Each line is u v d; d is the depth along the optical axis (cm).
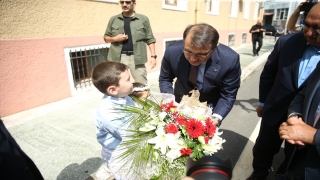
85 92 447
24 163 94
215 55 161
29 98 356
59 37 383
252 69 746
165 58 189
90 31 441
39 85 366
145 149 119
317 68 125
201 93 185
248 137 300
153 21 623
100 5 451
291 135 118
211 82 172
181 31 771
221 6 1092
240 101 447
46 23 363
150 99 156
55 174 210
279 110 168
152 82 546
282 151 262
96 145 258
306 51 151
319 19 122
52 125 306
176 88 202
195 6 836
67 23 396
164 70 200
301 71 153
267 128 182
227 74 167
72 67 421
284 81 161
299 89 155
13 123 310
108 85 142
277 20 3000
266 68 191
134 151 122
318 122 115
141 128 124
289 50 159
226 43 1264
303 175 128
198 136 118
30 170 97
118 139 154
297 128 117
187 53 140
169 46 187
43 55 364
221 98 182
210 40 132
